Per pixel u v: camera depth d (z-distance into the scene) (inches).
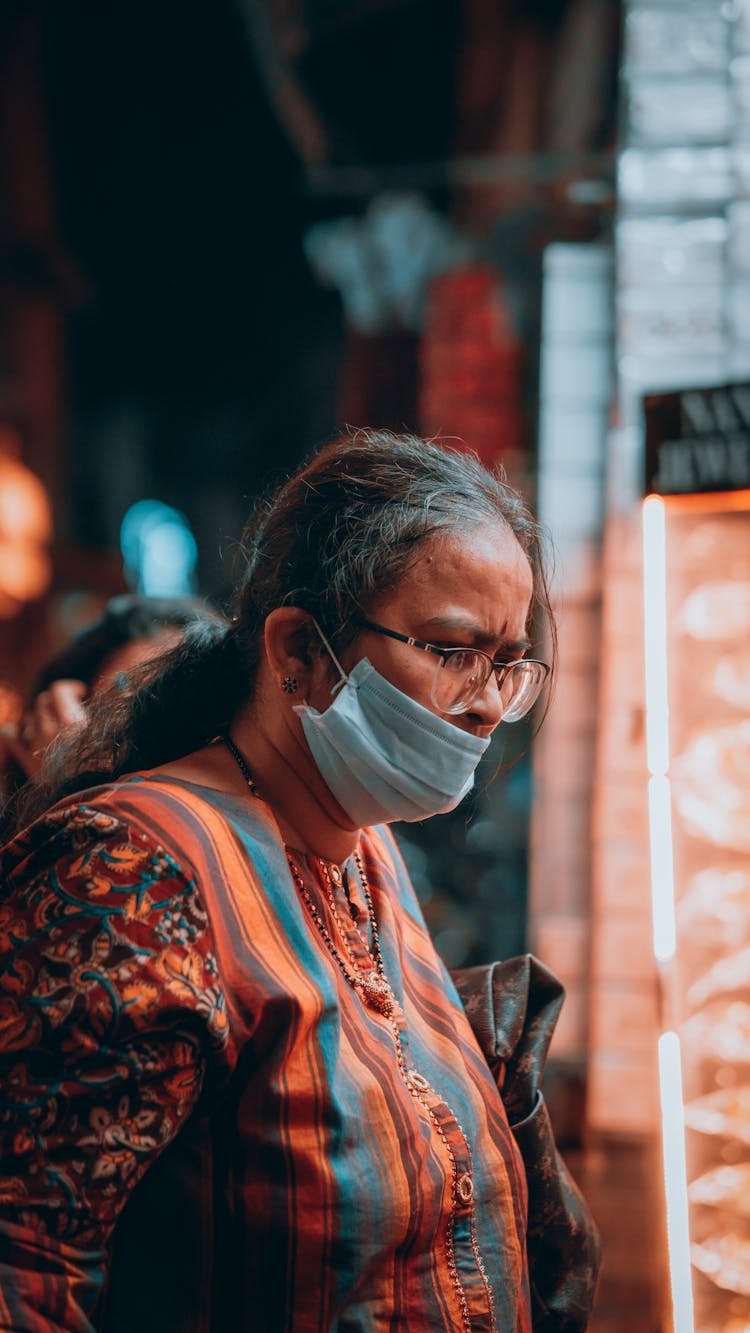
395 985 49.3
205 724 49.8
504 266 168.1
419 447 47.5
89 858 39.9
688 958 92.5
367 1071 43.4
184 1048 39.0
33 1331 35.2
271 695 47.5
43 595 265.4
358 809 46.4
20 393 301.9
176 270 407.8
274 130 353.1
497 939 171.0
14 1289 35.5
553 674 50.4
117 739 50.8
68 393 324.8
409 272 177.2
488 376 163.8
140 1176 38.3
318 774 47.0
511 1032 53.6
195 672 50.2
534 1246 53.1
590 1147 113.1
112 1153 37.4
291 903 44.3
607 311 124.5
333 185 175.5
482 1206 46.3
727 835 93.0
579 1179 112.4
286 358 443.2
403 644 43.7
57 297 313.7
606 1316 107.7
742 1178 87.0
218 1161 40.8
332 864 49.0
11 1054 37.6
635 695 116.2
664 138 112.3
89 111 347.3
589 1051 114.3
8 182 304.3
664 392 82.7
